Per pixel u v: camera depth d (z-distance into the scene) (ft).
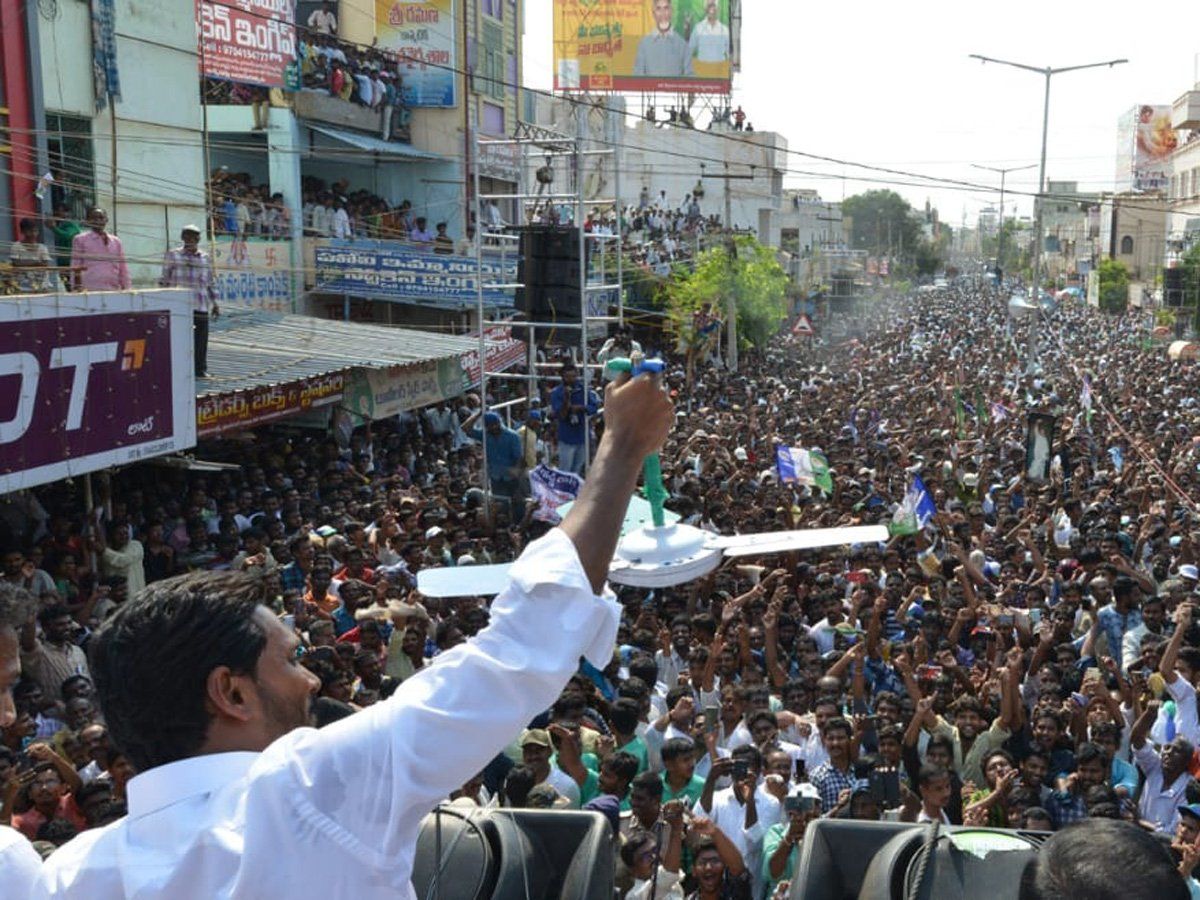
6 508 39.37
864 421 88.07
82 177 50.65
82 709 24.49
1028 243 493.36
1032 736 27.27
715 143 195.52
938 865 8.69
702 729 26.20
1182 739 26.81
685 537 7.27
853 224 382.63
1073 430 82.02
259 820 4.24
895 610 37.22
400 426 66.03
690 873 21.83
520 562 4.52
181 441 38.50
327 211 81.15
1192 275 180.34
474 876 8.73
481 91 100.94
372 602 33.58
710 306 114.32
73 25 49.42
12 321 30.73
